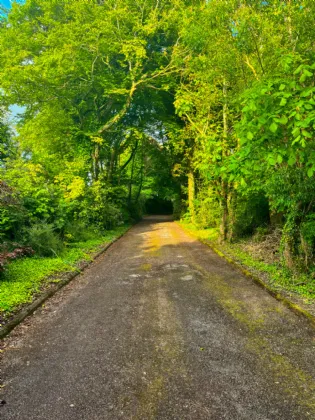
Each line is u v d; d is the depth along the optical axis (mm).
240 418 2678
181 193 31250
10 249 8938
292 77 5691
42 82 17406
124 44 17125
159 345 4055
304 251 7238
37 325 4891
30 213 10625
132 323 4824
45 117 18391
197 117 14281
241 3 7645
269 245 9945
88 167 18250
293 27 6707
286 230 7285
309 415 2703
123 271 8531
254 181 8117
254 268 8164
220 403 2875
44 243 9906
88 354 3875
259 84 4926
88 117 21406
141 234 18672
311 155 4895
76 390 3131
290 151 4855
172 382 3217
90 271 8758
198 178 21609
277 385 3141
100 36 17438
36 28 19781
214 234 15875
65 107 20266
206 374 3352
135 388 3133
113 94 19172
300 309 5105
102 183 18406
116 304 5766
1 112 14469
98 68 19641
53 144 19297
